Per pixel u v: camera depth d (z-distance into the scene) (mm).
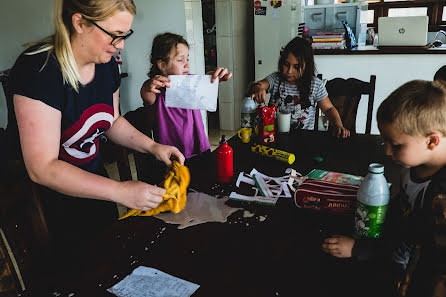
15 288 862
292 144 1706
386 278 812
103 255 937
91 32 955
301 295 772
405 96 778
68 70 1001
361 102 3615
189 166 1490
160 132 1702
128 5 951
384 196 872
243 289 794
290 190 1227
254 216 1086
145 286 815
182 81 1412
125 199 958
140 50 3719
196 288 802
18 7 3658
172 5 3418
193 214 1113
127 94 3873
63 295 805
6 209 950
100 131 1220
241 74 4500
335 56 3572
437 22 4723
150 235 1015
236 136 1861
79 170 967
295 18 4082
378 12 4988
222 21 4121
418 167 874
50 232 1069
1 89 3705
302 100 2137
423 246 688
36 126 951
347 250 873
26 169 1002
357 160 1473
